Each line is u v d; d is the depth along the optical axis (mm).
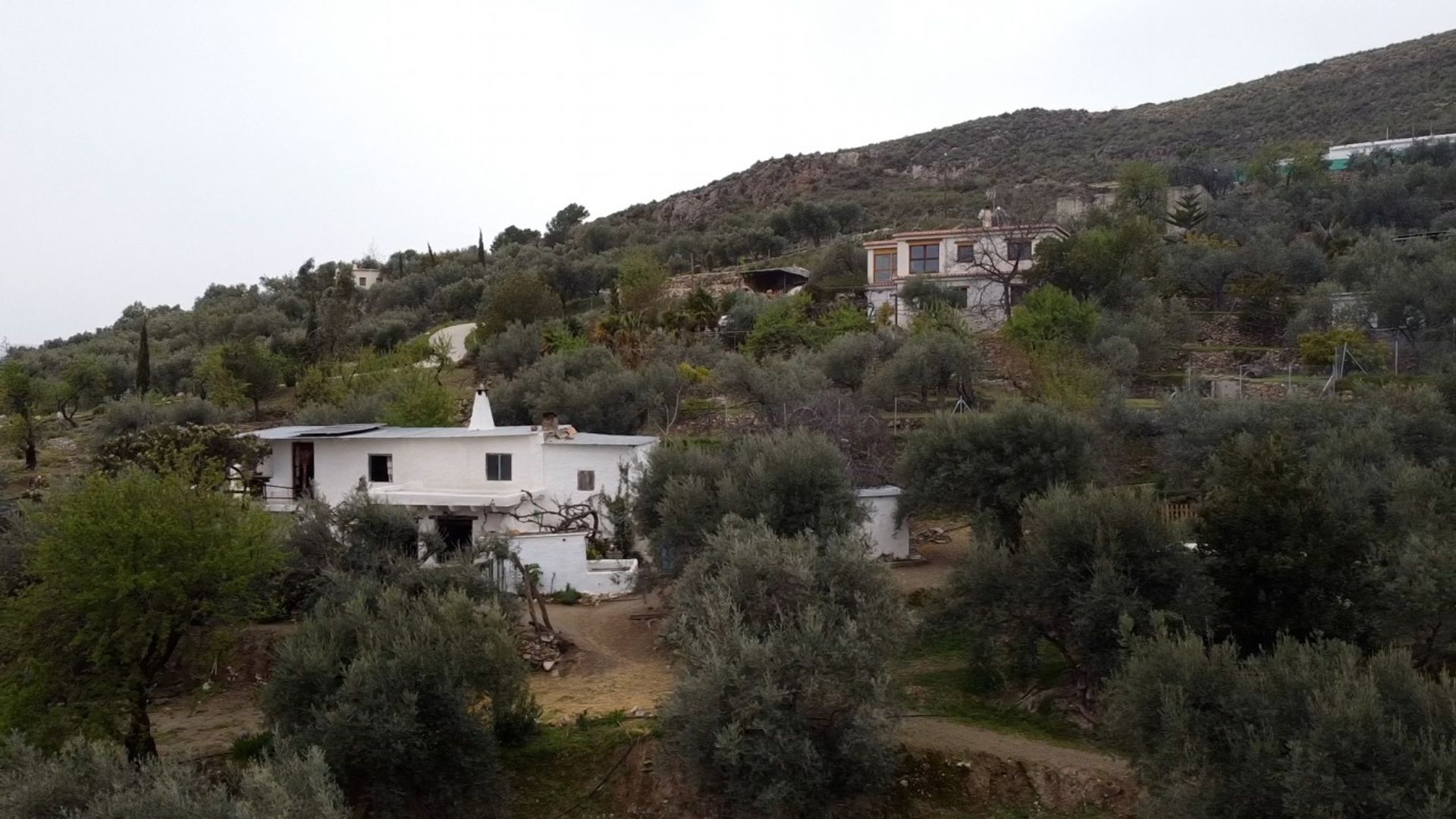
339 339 81062
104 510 19484
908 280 61406
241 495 26875
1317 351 46625
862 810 17125
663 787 18109
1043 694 21031
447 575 23328
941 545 32406
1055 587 19953
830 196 135375
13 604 19641
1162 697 14219
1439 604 17234
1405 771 12031
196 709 22516
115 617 19078
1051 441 27391
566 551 28844
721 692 15836
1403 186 74062
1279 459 19797
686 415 45875
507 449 32625
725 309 67750
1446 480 23531
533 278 75250
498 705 18312
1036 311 49844
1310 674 13625
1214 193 92812
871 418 38969
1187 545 21688
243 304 111188
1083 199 93062
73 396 64812
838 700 15953
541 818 17875
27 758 13859
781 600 17656
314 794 13203
